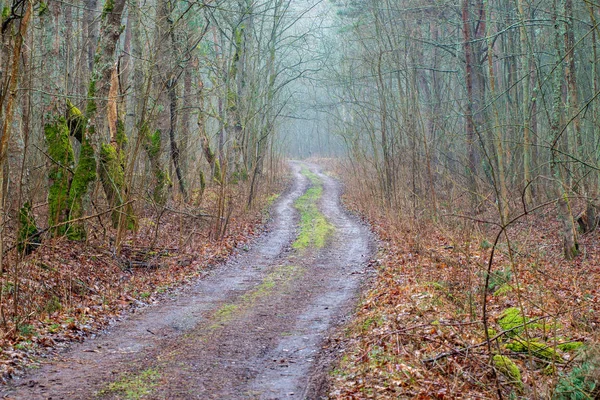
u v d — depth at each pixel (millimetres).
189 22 25562
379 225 28234
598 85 25969
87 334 11508
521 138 26891
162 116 23703
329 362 9906
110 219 19797
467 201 26172
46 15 17469
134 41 23297
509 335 10148
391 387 8109
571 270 17047
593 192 21391
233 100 34000
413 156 26406
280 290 16625
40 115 18031
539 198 27000
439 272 16125
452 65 40031
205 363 9922
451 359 8742
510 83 31422
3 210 12078
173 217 24094
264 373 9453
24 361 9398
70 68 23406
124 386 8625
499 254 17953
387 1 34094
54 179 17141
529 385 8227
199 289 16609
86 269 15422
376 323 11523
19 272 12297
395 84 41094
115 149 19656
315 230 28141
